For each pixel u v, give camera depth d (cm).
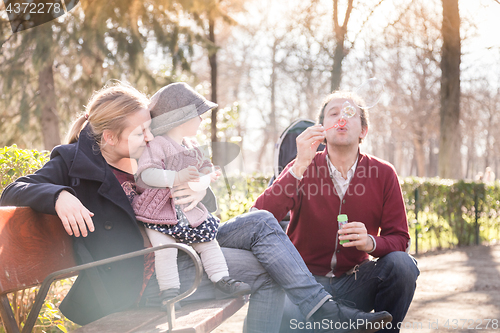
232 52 2455
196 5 1054
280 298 215
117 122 196
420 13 1384
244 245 218
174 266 200
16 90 1067
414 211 691
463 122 2453
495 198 857
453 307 389
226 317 193
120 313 194
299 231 267
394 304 240
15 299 243
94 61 1002
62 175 190
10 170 260
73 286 198
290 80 2520
